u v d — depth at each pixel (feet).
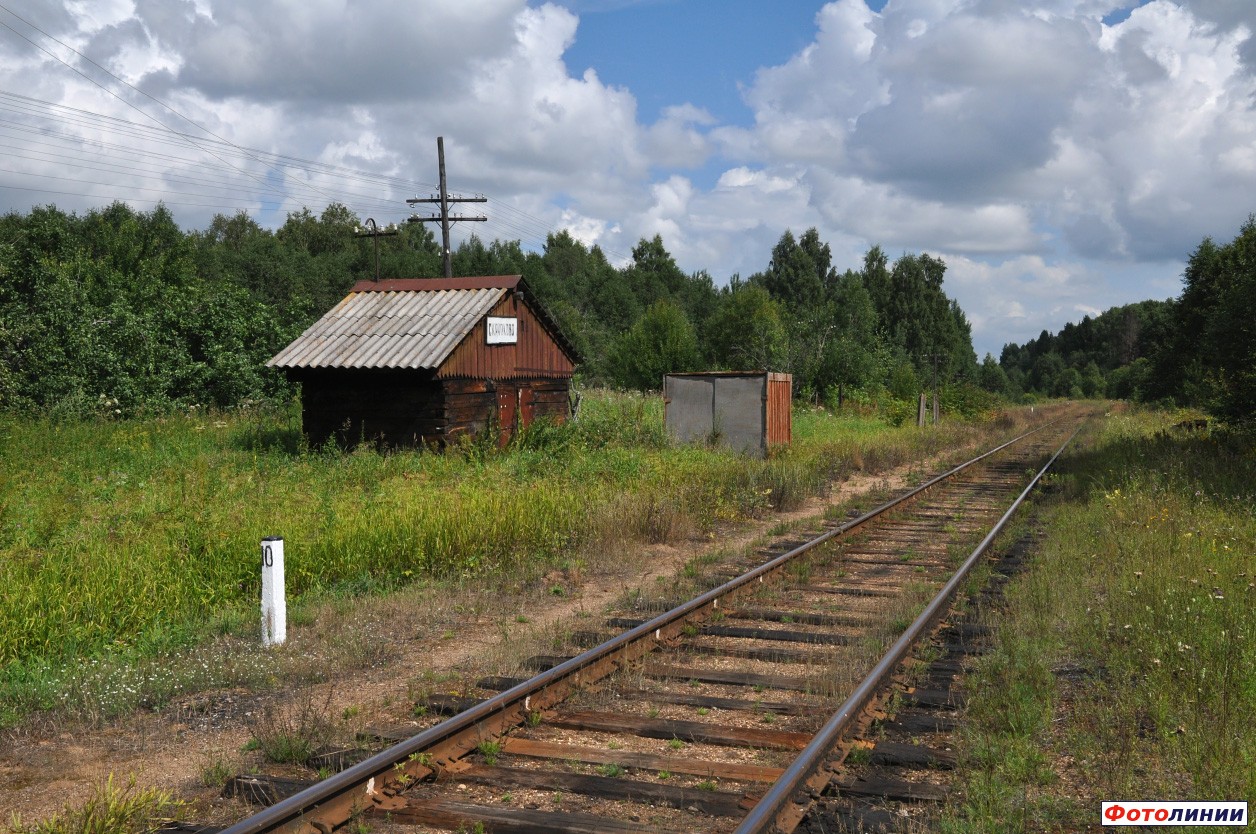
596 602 31.83
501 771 16.83
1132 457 68.33
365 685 22.72
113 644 25.45
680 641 26.45
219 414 89.10
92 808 14.58
